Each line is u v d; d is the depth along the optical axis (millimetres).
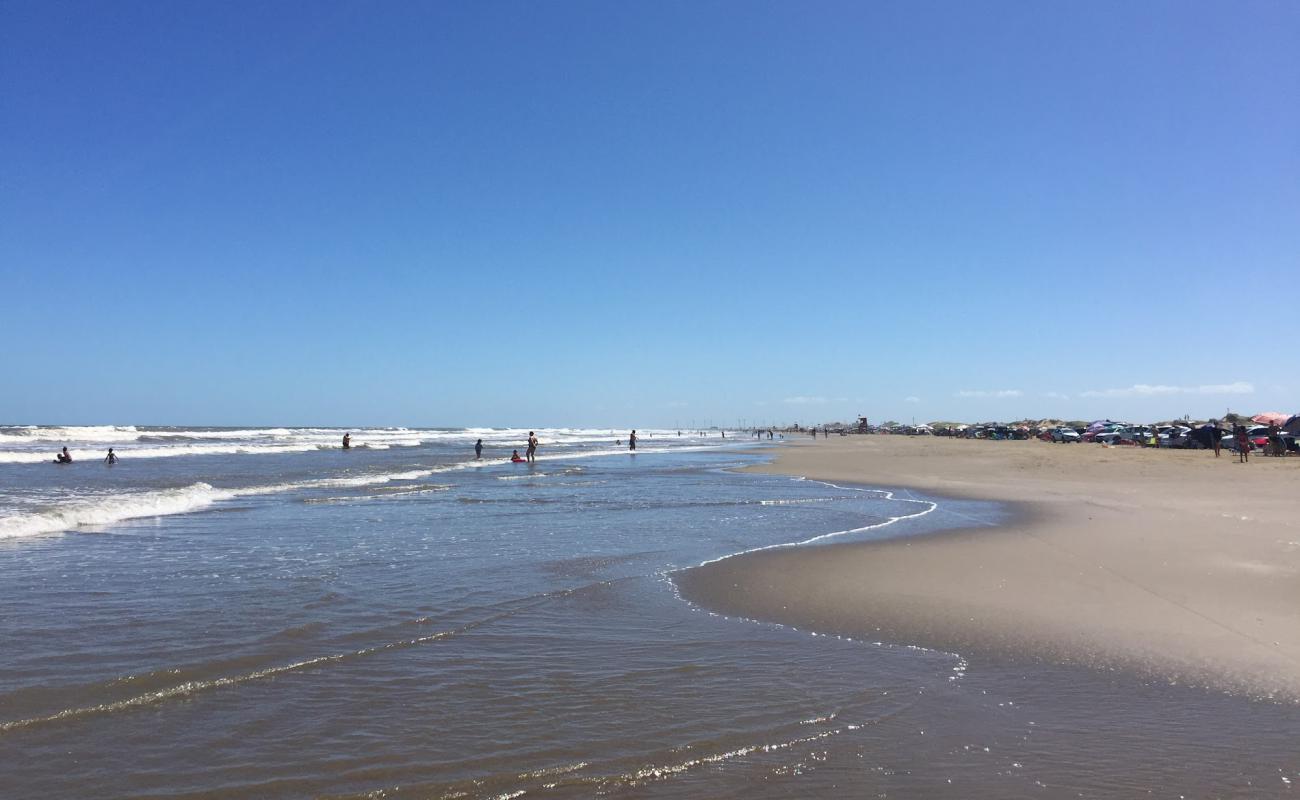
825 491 22781
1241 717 5082
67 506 16578
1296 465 27562
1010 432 83312
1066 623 7262
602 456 52312
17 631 7031
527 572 10023
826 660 6320
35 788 4031
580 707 5281
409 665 6164
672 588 9008
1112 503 17062
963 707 5289
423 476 29984
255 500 20078
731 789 4129
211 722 4949
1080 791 4094
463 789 4113
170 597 8484
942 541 12117
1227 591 8266
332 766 4352
